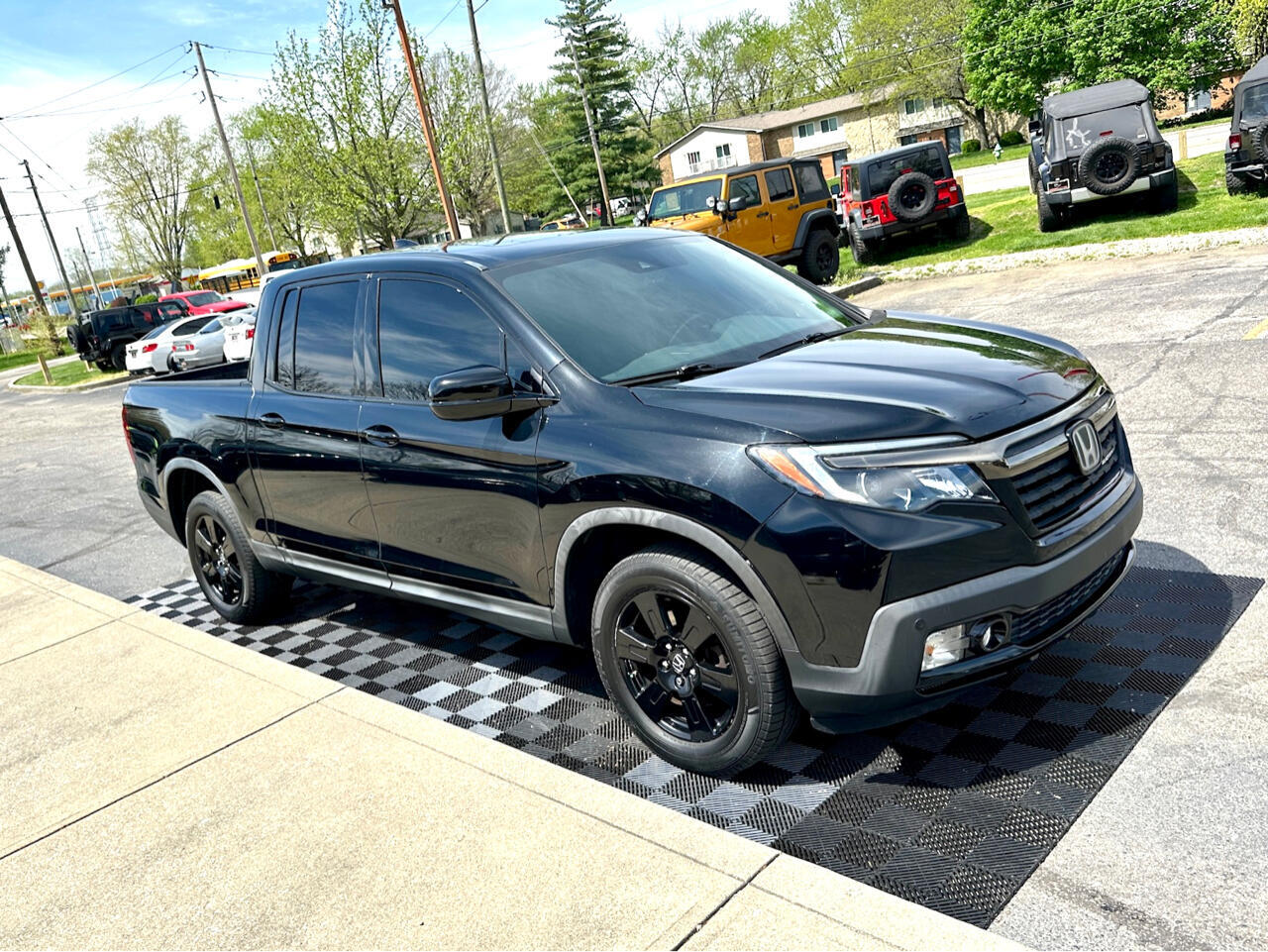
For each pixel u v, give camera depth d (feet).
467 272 11.45
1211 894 7.14
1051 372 9.84
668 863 7.97
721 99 280.51
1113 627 11.43
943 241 56.29
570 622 10.52
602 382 10.06
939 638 8.33
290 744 10.94
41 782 10.98
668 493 8.96
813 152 247.09
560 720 11.39
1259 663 10.12
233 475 14.58
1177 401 20.39
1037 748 9.31
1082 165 47.32
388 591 12.88
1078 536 8.93
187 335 75.25
